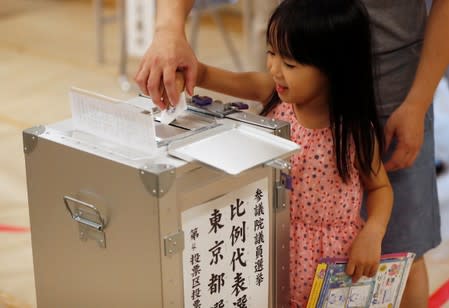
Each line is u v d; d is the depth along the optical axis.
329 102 1.61
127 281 1.43
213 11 4.33
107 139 1.45
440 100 3.19
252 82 1.76
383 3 1.68
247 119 1.57
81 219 1.47
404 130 1.69
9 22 5.41
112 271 1.45
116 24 5.36
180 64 1.58
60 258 1.55
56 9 5.73
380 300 1.71
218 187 1.42
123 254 1.42
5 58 4.66
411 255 1.71
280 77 1.59
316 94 1.61
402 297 1.92
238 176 1.44
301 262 1.69
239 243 1.50
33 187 1.54
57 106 3.91
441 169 3.02
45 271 1.59
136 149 1.40
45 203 1.53
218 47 4.77
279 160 1.40
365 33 1.58
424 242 1.91
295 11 1.53
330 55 1.54
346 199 1.66
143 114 1.36
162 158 1.38
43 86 4.20
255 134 1.48
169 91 1.54
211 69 1.74
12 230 2.69
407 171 1.82
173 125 1.54
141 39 4.06
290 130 1.61
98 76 4.36
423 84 1.69
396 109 1.74
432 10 1.69
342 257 1.66
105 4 5.82
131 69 4.49
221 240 1.46
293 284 1.71
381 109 1.76
